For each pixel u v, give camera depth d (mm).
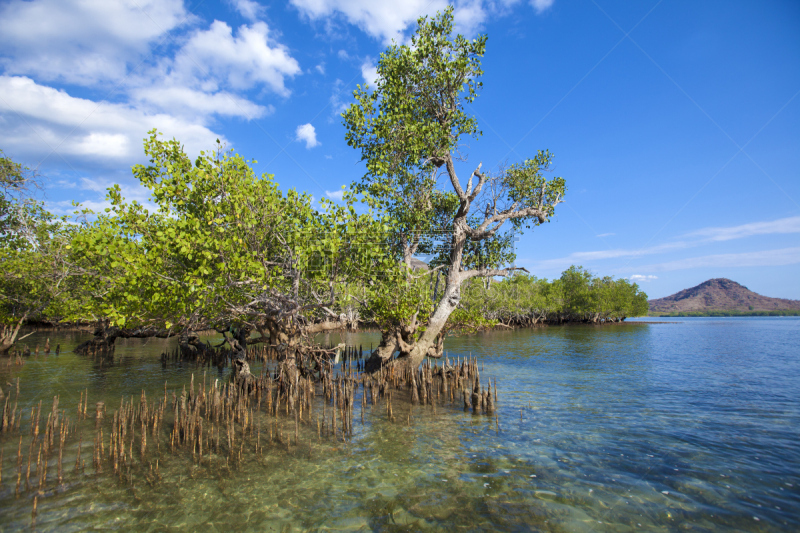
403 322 17000
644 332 56000
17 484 6992
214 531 6066
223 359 20891
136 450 9102
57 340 32750
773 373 20219
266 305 13586
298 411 12430
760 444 9750
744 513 6566
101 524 6180
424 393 14000
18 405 12750
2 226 20188
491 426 11266
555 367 22484
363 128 16781
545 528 6164
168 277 11203
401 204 17703
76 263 15578
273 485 7598
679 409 13094
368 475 8078
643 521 6352
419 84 17562
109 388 15492
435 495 7250
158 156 13031
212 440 9766
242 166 13023
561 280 78312
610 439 10156
